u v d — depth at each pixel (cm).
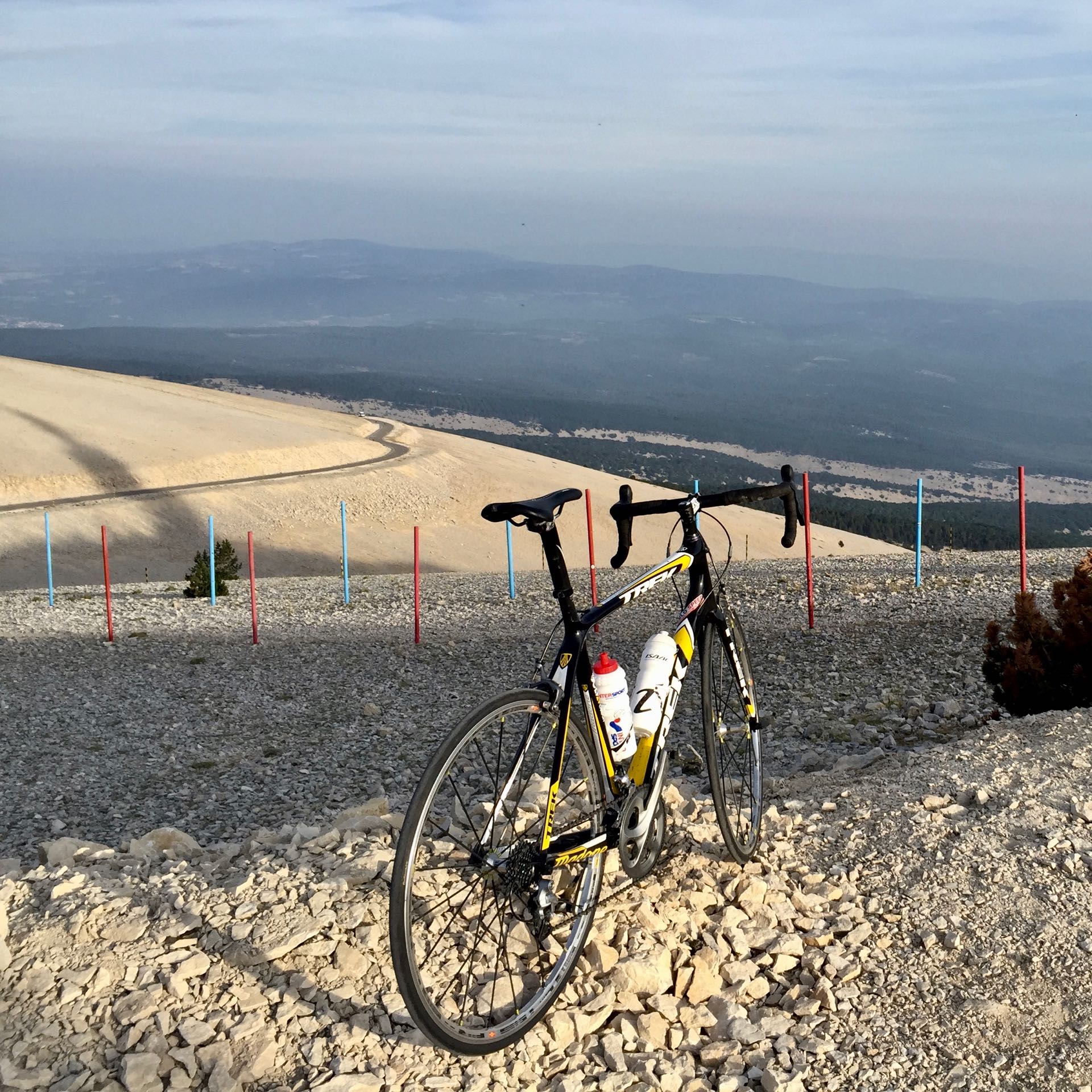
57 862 474
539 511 316
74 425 10694
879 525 14025
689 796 568
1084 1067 304
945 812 463
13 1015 322
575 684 332
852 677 1252
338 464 11225
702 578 402
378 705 1471
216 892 380
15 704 1562
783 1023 334
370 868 387
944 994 341
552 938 348
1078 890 386
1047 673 840
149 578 7444
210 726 1412
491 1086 302
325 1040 312
